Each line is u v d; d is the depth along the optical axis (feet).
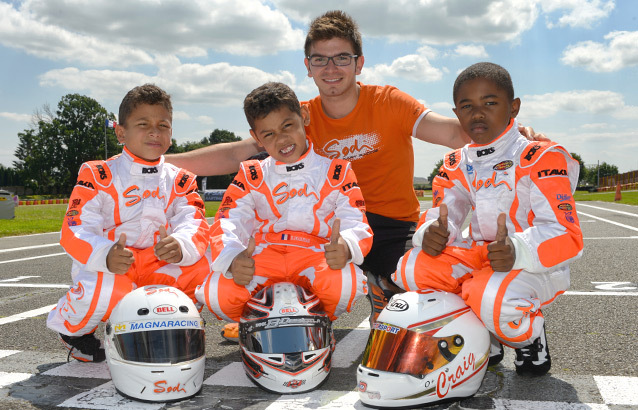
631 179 248.11
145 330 7.53
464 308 7.69
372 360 7.32
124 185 9.82
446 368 7.17
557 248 7.57
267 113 9.35
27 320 12.81
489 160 8.71
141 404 7.49
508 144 8.64
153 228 9.95
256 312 8.10
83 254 8.55
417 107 11.51
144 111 9.68
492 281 7.48
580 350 9.59
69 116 236.22
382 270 11.19
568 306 13.15
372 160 11.73
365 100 11.80
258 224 10.08
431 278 8.30
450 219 8.90
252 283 9.16
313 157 9.97
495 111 8.37
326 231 9.86
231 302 8.84
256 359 7.84
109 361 7.82
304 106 10.37
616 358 9.07
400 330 7.30
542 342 8.16
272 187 9.86
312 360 7.75
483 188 8.69
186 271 9.65
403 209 11.78
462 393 7.33
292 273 9.29
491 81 8.29
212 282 8.86
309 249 9.41
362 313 13.75
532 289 7.68
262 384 7.84
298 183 9.78
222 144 12.88
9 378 8.66
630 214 49.62
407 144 11.98
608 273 18.04
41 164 230.27
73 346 9.31
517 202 8.46
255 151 12.78
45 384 8.36
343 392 7.90
